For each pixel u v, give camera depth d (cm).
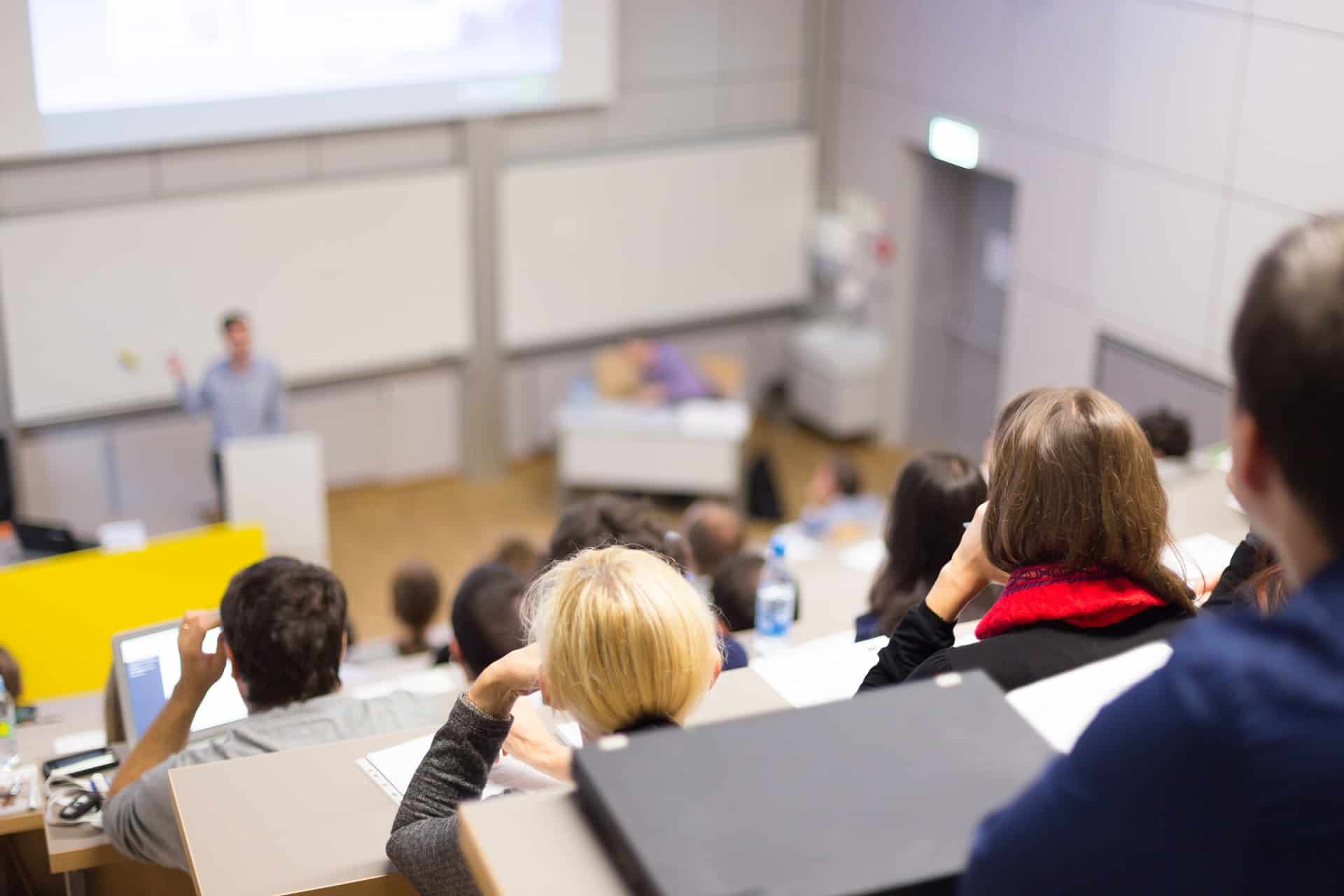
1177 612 141
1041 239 794
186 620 240
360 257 855
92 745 337
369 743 181
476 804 102
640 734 100
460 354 912
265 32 785
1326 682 67
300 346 856
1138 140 706
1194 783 69
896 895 86
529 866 95
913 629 161
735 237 977
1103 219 740
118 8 745
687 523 509
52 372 788
